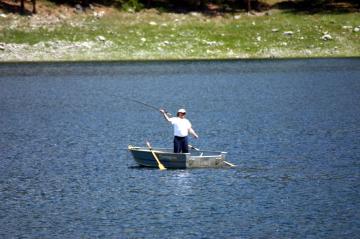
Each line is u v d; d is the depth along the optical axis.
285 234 84.50
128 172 116.19
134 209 95.12
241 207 95.25
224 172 114.81
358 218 90.06
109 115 184.75
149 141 147.75
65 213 93.81
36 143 145.00
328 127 159.25
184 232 85.69
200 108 195.12
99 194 102.88
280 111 186.38
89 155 131.75
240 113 184.00
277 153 130.88
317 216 91.00
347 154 129.00
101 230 86.81
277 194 101.44
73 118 179.88
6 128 164.75
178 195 101.44
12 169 120.25
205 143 142.62
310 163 121.50
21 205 97.88
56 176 114.50
